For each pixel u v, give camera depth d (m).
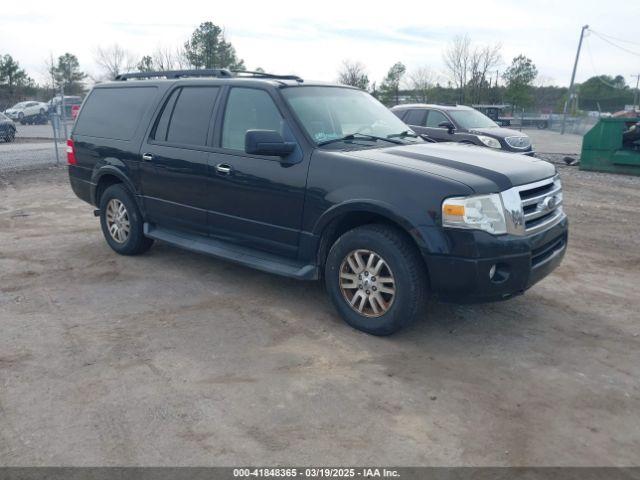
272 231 4.99
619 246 7.43
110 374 3.84
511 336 4.55
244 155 5.10
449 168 4.29
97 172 6.60
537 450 3.10
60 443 3.10
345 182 4.44
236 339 4.41
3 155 17.30
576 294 5.56
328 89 5.54
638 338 4.56
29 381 3.74
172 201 5.82
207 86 5.62
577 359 4.18
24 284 5.64
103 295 5.35
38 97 55.78
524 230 4.20
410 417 3.38
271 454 3.02
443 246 4.00
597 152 14.88
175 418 3.33
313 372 3.90
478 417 3.40
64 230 7.94
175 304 5.13
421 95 58.84
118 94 6.61
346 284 4.57
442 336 4.52
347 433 3.21
